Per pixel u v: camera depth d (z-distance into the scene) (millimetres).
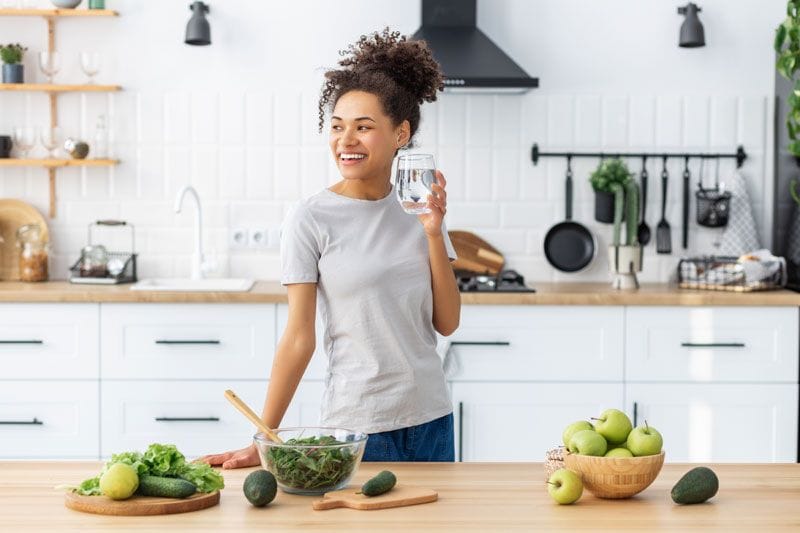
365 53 2252
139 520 1572
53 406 3848
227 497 1727
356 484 1797
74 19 4402
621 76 4480
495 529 1532
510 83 4074
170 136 4441
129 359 3844
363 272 2234
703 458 3875
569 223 4477
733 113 4496
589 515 1611
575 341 3848
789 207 4367
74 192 4449
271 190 4465
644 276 4516
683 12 4461
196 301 3834
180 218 4465
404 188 1953
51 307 3834
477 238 4473
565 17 4465
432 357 2334
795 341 3863
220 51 4430
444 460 2338
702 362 3857
